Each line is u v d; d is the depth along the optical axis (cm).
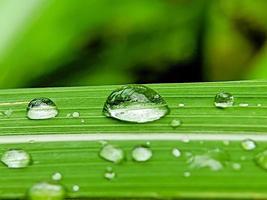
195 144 7
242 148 7
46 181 7
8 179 7
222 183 7
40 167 7
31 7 11
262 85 8
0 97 8
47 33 11
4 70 11
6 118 8
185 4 13
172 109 8
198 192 7
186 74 13
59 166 7
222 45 13
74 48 11
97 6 12
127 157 7
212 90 8
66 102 8
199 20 13
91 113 8
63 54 11
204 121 8
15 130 8
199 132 7
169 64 13
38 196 7
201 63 13
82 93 8
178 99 8
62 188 7
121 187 7
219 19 13
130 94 8
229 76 13
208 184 7
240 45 13
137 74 13
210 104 8
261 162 7
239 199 7
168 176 7
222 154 7
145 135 7
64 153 7
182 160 7
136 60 13
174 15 13
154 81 13
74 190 7
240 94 8
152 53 13
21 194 7
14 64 11
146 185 7
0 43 11
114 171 7
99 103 8
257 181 7
